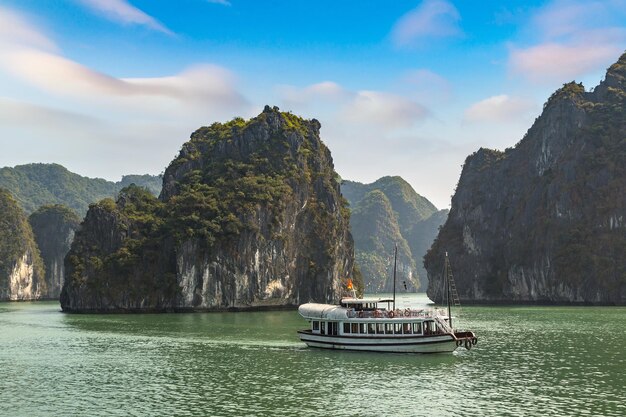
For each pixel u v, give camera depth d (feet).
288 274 587.27
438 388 174.91
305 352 240.12
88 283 537.65
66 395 172.45
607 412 149.38
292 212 603.26
